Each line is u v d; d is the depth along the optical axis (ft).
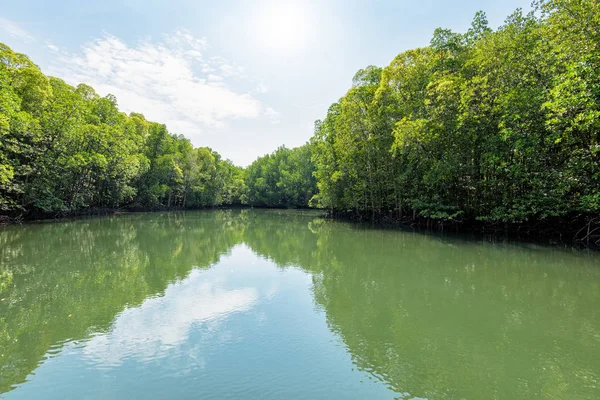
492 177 65.05
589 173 50.01
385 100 90.43
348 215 130.72
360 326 22.58
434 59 77.05
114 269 38.93
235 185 263.70
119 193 138.62
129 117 160.04
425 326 22.62
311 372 16.63
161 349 19.06
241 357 18.11
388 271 38.47
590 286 31.83
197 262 43.73
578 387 15.40
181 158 197.06
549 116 44.96
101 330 21.67
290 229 88.07
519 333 21.43
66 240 61.36
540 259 43.98
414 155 76.33
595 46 40.83
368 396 14.64
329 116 124.47
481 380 16.05
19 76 86.02
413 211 90.48
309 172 214.48
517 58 57.31
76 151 103.30
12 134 78.59
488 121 59.41
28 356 18.20
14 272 37.19
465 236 69.41
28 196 87.86
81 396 14.51
